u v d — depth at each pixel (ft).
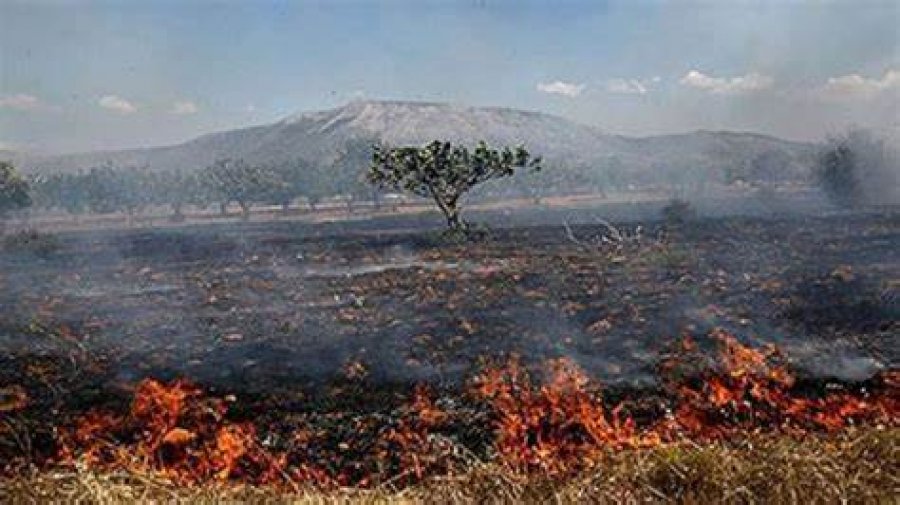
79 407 30.71
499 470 17.16
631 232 92.43
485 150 95.50
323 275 69.82
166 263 87.76
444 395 31.14
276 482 23.56
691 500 15.02
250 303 55.62
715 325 39.99
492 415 28.19
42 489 16.17
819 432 24.77
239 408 30.42
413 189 98.89
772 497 14.82
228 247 107.96
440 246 91.20
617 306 46.68
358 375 34.55
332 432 27.66
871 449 16.53
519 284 57.47
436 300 52.70
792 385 30.12
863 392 28.89
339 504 16.31
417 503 16.20
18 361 38.29
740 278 53.78
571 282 56.90
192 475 23.90
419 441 26.53
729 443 19.65
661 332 39.24
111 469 18.60
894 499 14.51
